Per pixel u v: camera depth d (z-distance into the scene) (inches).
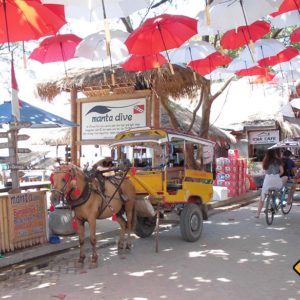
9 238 336.2
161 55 420.2
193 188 393.1
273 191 493.7
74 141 544.1
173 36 352.8
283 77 613.0
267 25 401.1
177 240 403.9
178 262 320.2
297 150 977.5
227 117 1016.9
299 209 605.6
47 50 427.2
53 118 406.3
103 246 384.8
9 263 320.8
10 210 336.5
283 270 292.8
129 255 346.6
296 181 576.1
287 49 506.6
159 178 374.3
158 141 364.8
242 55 496.1
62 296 249.6
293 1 294.2
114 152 522.0
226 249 360.8
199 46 448.8
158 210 366.3
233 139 852.0
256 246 370.0
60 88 541.0
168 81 486.9
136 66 426.0
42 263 327.0
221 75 620.1
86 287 266.1
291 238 402.6
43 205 365.7
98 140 527.8
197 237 399.2
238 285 261.3
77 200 306.5
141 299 241.0
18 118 358.9
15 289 267.1
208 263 315.3
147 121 502.3
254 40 408.5
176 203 385.4
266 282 266.4
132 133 392.8
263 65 529.0
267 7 305.6
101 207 323.3
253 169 930.1
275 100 1013.8
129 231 363.9
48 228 371.2
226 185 703.7
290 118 994.7
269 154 487.8
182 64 519.8
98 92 535.8
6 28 234.1
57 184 293.9
